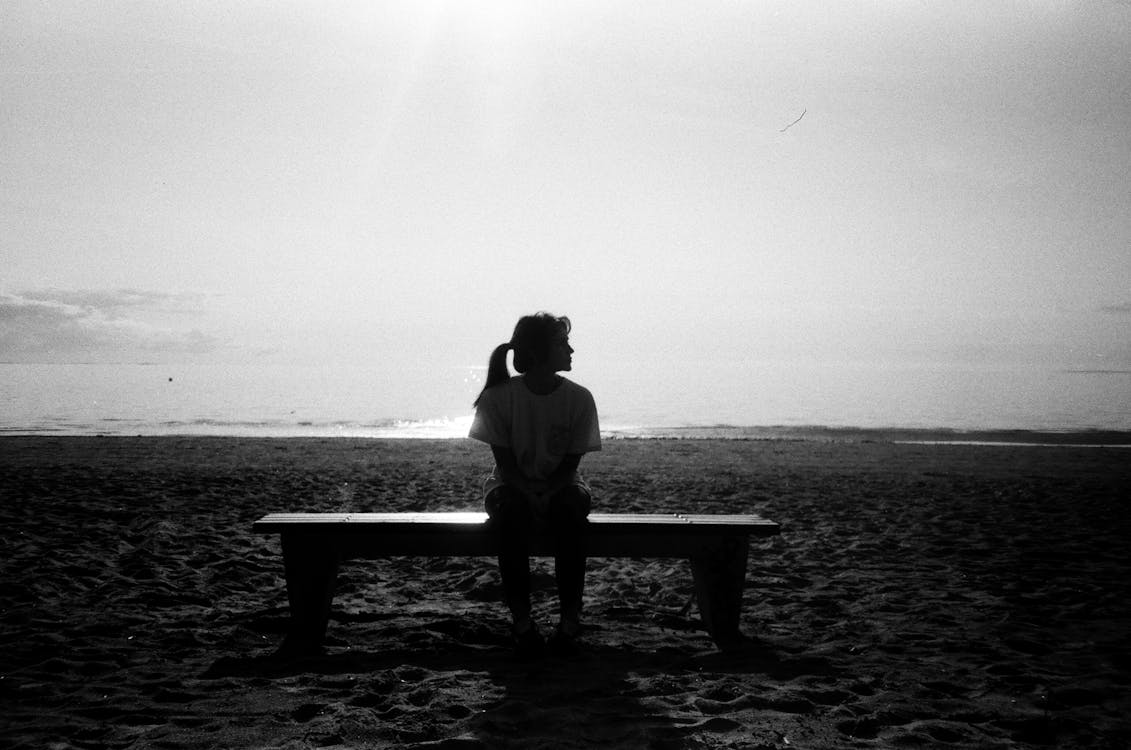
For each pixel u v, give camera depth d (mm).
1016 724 3584
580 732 3363
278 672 4277
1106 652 4758
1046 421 37562
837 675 4281
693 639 5066
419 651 4734
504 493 4582
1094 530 9266
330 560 4836
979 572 7094
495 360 4742
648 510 10727
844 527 9461
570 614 4617
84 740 3305
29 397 55875
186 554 7492
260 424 33469
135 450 19297
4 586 6020
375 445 21797
